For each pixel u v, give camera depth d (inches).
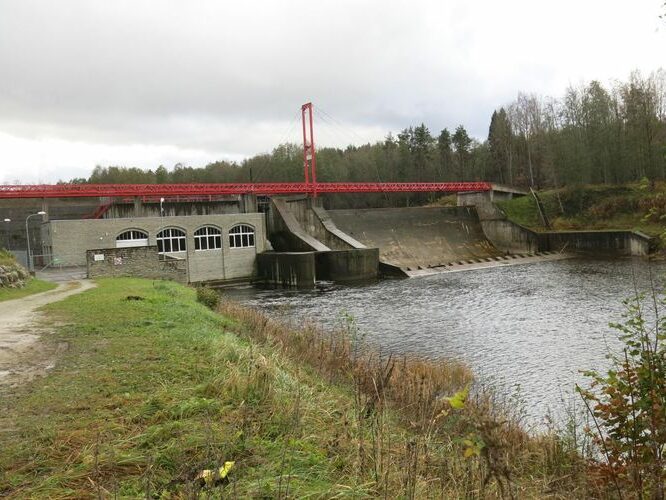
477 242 3029.0
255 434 273.7
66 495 199.8
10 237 2812.5
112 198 2618.1
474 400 487.8
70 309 768.9
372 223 2770.7
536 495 278.7
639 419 241.8
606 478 255.1
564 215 3090.6
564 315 1212.5
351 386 459.5
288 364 482.0
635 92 2960.1
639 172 3134.8
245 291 2005.4
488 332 1076.5
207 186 2377.0
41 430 271.4
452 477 251.0
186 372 399.2
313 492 209.2
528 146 4111.7
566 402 639.1
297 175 4911.4
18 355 472.1
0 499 197.6
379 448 257.1
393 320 1242.0
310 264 2060.8
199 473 198.8
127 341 524.1
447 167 4943.4
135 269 1576.0
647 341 263.0
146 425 282.4
